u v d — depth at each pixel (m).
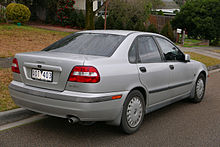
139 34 4.88
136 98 4.44
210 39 24.72
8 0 21.77
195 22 23.89
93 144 4.02
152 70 4.75
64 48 4.59
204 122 5.19
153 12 35.59
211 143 4.17
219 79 10.18
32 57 4.09
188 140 4.27
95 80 3.71
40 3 25.14
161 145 4.05
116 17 24.81
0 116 4.70
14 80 4.42
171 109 6.07
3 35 13.41
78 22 23.09
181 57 6.00
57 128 4.62
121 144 4.04
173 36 24.12
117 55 4.24
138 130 4.65
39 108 4.00
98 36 4.75
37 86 4.07
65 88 3.81
